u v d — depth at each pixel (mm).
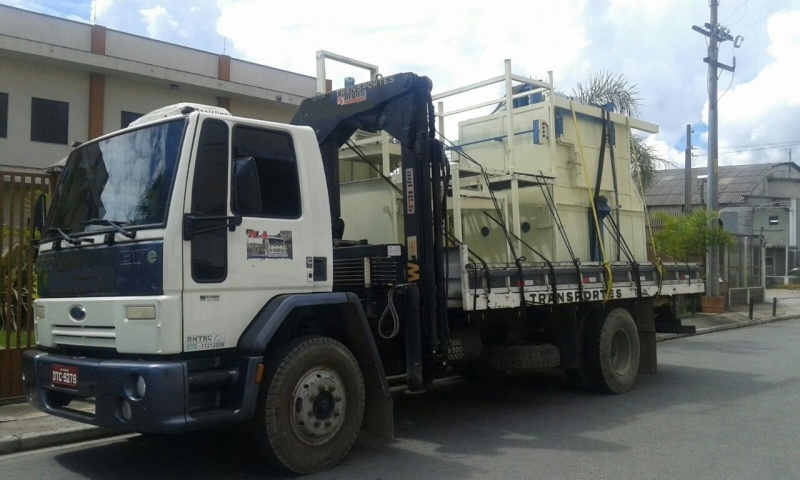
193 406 5289
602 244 9766
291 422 5633
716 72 21953
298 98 25516
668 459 6273
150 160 5461
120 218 5488
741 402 8828
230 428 7480
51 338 5852
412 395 9469
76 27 21234
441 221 7066
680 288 10617
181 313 5133
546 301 8117
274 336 5840
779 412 8227
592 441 6930
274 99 24891
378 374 6336
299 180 5992
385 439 7027
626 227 10828
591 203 9828
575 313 8969
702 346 14906
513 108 9969
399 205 8203
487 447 6730
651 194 50312
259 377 5398
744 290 25250
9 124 20406
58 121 21250
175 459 6395
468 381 10523
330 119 7664
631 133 11203
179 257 5137
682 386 9992
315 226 6070
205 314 5266
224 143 5516
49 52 20328
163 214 5172
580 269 8688
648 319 10312
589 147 10250
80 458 6492
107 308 5312
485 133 10297
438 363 7277
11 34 20156
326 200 6211
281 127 5930
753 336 16984
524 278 7891
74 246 5703
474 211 9117
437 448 6688
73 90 21484
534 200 9477
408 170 7078
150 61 22547
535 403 8867
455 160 9875
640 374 10945
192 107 5477
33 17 20516
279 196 5848
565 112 9844
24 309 8844
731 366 11930
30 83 20750
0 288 8711
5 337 8438
